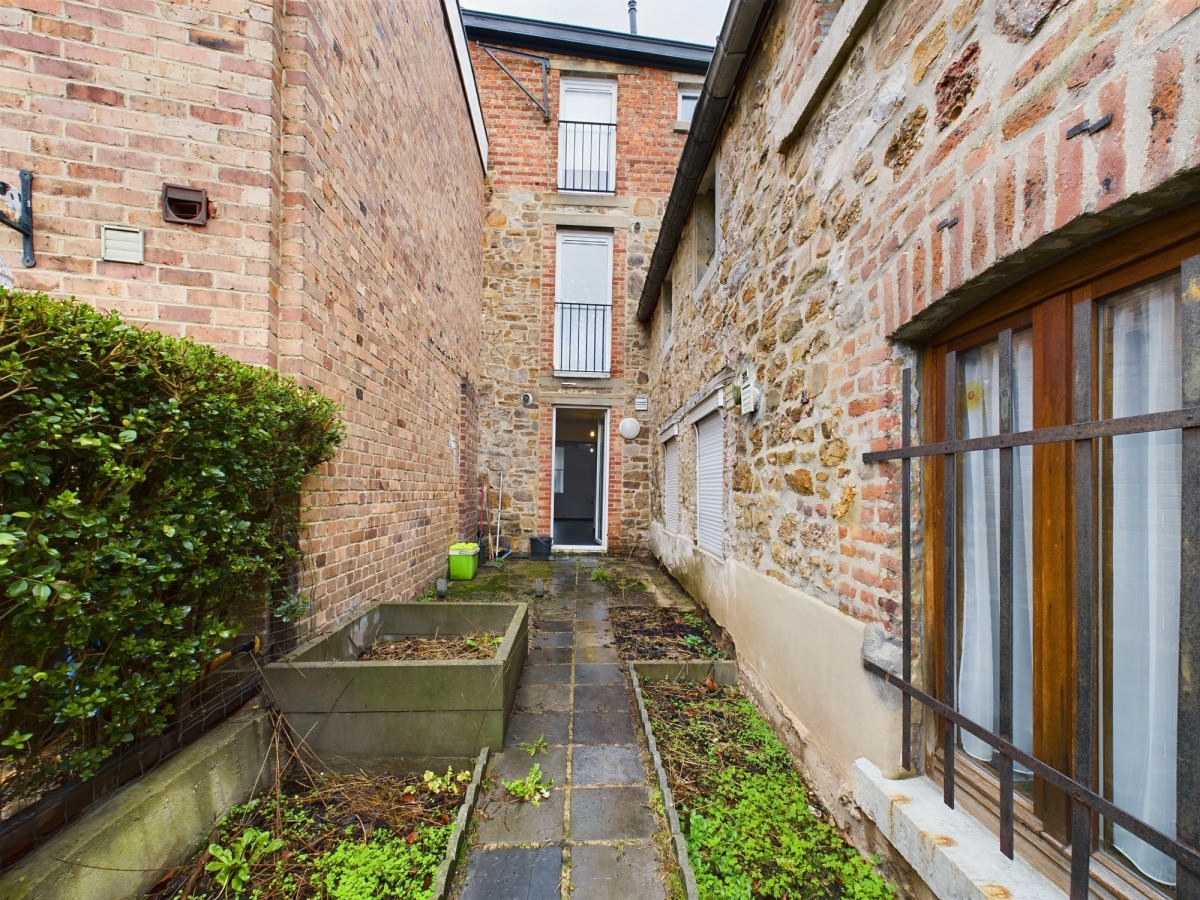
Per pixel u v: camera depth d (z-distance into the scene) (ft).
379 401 10.41
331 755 6.86
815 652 7.20
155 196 6.64
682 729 8.35
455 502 17.99
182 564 4.78
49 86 6.31
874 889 5.41
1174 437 3.57
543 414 23.72
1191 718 3.12
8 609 3.59
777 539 8.90
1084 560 3.65
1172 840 3.10
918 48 5.23
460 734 7.11
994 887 4.00
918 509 5.67
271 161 7.06
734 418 11.57
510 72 23.58
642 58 24.00
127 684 4.41
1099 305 3.93
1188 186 2.95
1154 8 2.96
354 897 4.86
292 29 7.44
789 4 8.42
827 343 7.18
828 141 7.18
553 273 23.88
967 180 4.48
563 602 15.42
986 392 5.06
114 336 4.15
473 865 5.29
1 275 6.16
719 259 12.76
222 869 5.01
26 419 3.65
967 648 5.27
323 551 8.07
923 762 5.61
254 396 5.62
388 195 10.84
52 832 4.20
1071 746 4.03
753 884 5.44
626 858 5.44
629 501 24.08
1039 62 3.76
